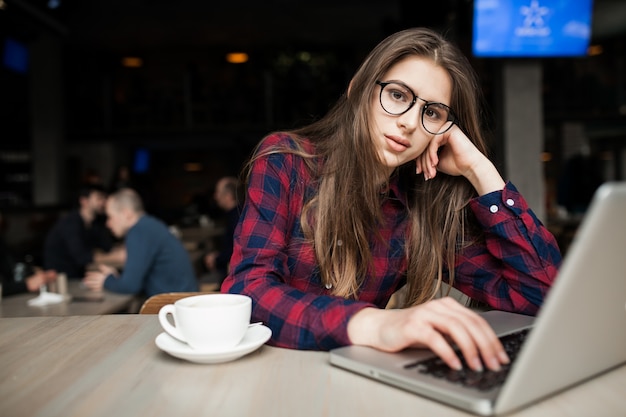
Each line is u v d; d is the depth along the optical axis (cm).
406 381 70
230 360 82
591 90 1118
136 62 1286
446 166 129
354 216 120
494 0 520
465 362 75
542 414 62
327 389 71
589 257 57
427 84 114
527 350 58
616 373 75
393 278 130
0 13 714
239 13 1022
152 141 1313
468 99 123
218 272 461
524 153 595
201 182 1438
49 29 809
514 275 118
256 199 118
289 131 134
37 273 313
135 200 360
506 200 120
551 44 525
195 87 1183
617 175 1260
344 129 123
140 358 84
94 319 111
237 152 1257
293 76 1158
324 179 122
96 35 1122
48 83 996
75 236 479
